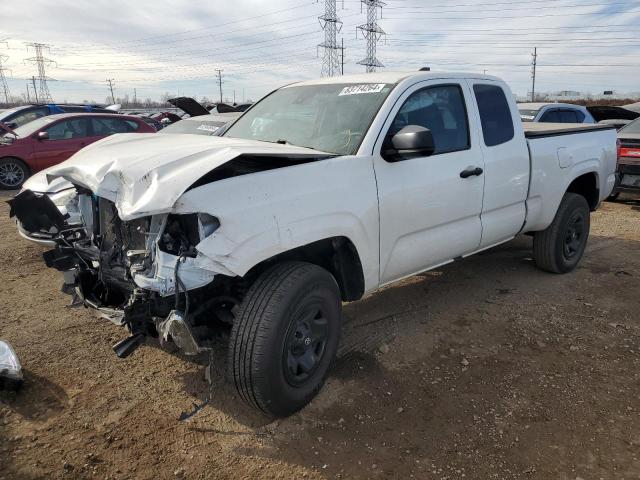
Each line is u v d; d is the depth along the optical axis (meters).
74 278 3.49
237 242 2.65
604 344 4.03
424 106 3.92
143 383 3.46
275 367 2.85
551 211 5.15
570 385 3.46
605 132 5.97
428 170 3.77
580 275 5.60
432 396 3.35
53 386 3.39
